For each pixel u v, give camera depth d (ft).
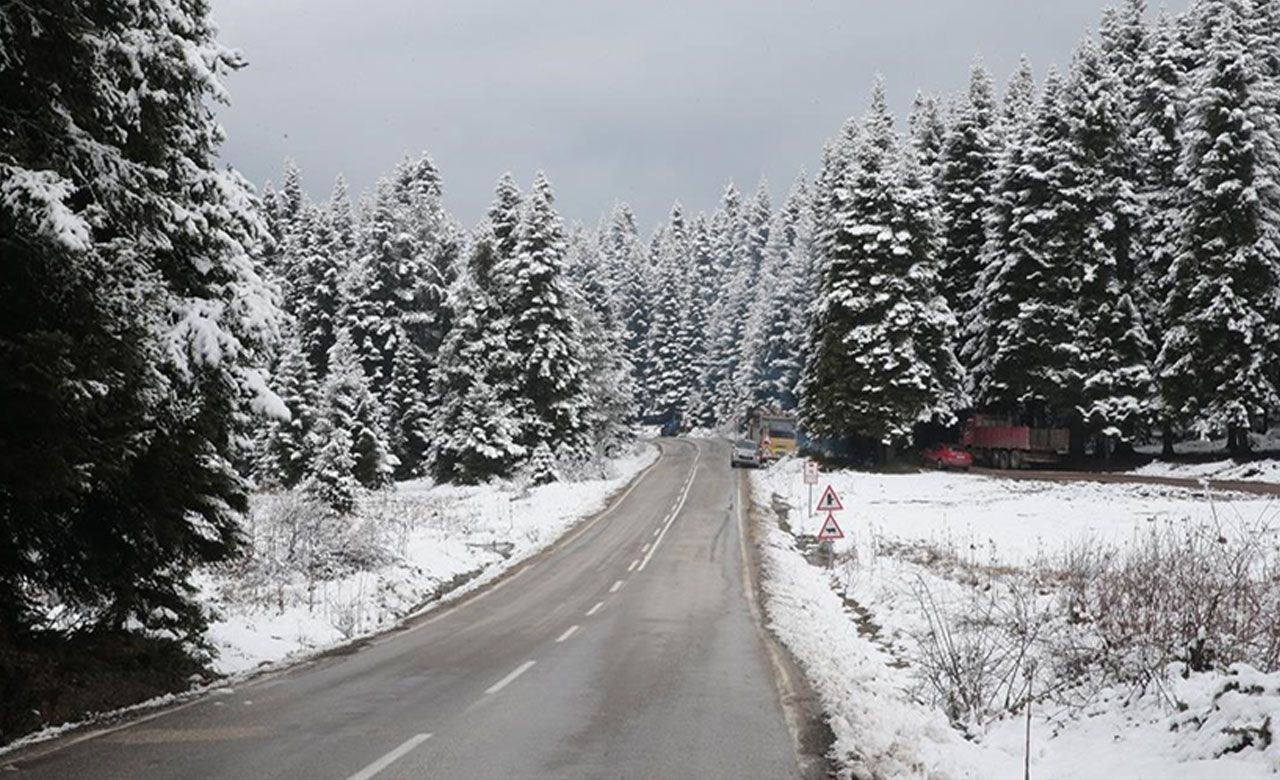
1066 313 152.25
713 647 52.60
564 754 29.35
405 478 200.34
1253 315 133.28
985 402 169.68
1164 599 38.17
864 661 48.29
